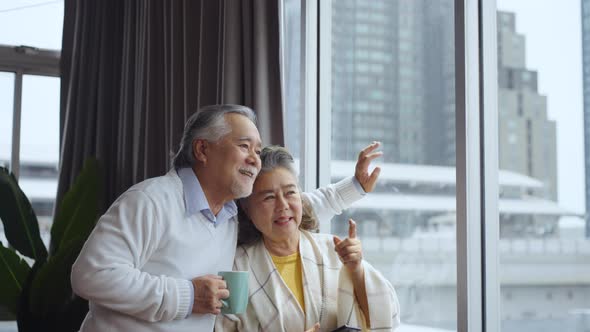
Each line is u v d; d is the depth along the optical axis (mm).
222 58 2562
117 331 1417
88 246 1386
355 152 2432
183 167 1597
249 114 1613
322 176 2578
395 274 2232
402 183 2213
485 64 1903
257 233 1741
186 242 1493
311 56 2590
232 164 1537
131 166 3338
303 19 2592
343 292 1627
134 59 3385
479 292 1874
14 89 3711
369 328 1611
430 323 2090
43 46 3752
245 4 2451
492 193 1884
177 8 2918
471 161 1889
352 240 1618
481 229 1884
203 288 1422
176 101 2881
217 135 1542
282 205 1656
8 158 3699
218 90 2570
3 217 2922
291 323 1631
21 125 3711
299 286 1687
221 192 1568
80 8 3553
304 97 2570
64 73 3584
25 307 2711
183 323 1448
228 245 1621
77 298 2754
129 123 3348
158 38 3131
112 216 1425
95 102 3521
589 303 1603
